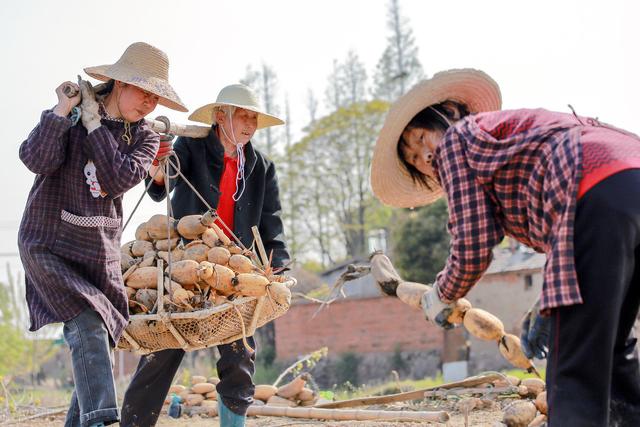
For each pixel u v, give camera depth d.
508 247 37.00
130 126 4.28
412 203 4.52
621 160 3.12
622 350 3.43
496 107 4.12
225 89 5.18
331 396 8.53
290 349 37.19
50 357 35.94
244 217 5.23
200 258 4.68
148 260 4.71
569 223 3.07
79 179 4.09
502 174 3.36
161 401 5.06
